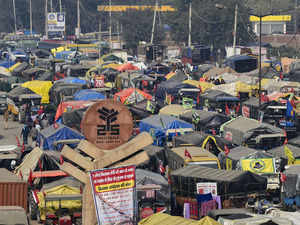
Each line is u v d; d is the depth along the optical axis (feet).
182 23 562.66
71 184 126.93
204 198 116.37
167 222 98.99
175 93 263.08
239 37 527.40
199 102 248.73
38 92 270.67
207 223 94.89
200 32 543.80
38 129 201.57
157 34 603.67
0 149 161.68
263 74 321.93
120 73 345.72
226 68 335.67
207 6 550.36
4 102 273.75
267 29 602.85
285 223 95.55
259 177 122.42
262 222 97.30
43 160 140.26
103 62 426.51
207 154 149.07
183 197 125.08
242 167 143.13
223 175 123.95
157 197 122.21
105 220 106.63
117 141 111.34
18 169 143.54
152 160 153.28
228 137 181.78
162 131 183.83
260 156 144.56
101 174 106.42
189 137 170.19
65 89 267.59
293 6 639.35
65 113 201.77
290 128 191.31
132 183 107.96
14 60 476.95
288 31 594.24
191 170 130.21
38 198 118.83
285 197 126.00
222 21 526.98
